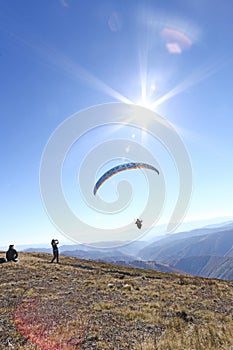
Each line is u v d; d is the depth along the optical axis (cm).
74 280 2386
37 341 1110
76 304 1661
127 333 1221
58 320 1362
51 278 2411
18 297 1775
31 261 3366
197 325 1372
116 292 2027
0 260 3203
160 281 2653
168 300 1873
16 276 2402
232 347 1064
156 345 1077
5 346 1062
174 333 1215
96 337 1155
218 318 1523
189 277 3158
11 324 1292
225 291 2364
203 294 2162
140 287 2278
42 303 1658
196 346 1072
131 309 1595
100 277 2617
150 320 1393
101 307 1605
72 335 1173
